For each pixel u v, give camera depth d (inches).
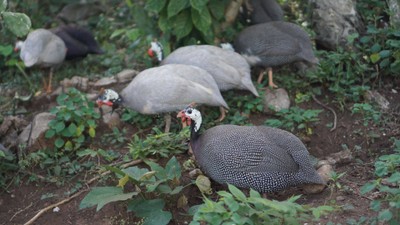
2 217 126.6
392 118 140.2
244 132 122.1
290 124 138.3
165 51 153.2
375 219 113.1
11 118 143.8
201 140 124.1
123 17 181.0
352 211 118.5
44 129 136.4
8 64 162.6
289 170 119.9
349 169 130.2
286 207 105.0
